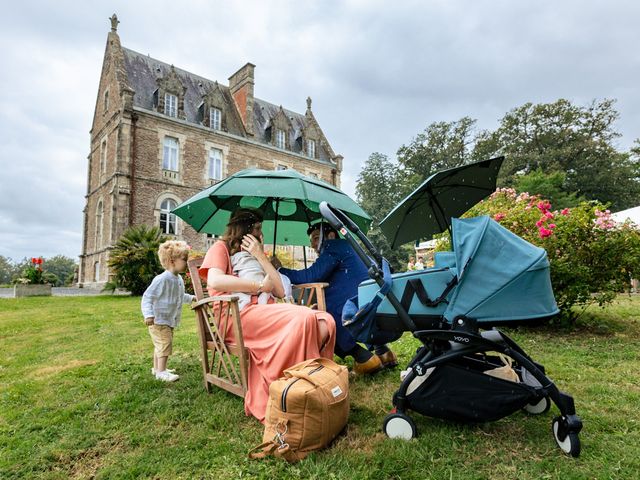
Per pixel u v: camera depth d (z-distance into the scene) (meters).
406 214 2.82
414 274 2.09
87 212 23.69
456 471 1.72
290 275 3.24
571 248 4.89
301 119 30.81
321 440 1.86
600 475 1.66
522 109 38.44
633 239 4.77
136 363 3.76
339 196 3.20
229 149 23.09
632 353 3.75
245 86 24.88
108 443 2.09
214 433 2.15
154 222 19.58
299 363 2.06
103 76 22.25
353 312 2.33
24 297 12.60
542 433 2.08
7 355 4.34
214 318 2.70
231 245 2.72
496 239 2.00
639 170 35.62
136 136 19.23
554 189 31.78
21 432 2.24
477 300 1.92
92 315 7.60
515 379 2.10
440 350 2.06
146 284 13.06
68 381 3.21
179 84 21.09
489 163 2.54
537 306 1.89
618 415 2.30
